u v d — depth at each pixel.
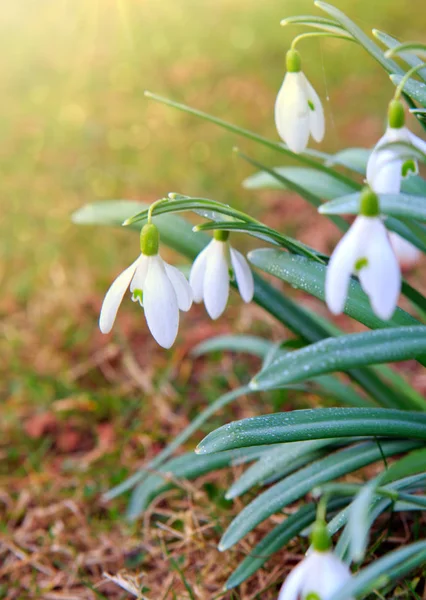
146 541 0.41
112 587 0.39
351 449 0.34
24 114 0.94
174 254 0.65
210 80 0.97
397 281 0.24
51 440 0.49
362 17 1.03
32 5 1.29
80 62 1.07
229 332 0.56
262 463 0.35
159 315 0.29
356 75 0.91
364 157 0.43
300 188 0.37
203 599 0.37
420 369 0.51
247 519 0.33
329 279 0.25
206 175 0.76
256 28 1.09
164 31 1.14
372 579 0.24
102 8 1.23
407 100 0.34
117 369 0.54
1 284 0.64
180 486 0.40
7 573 0.41
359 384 0.40
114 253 0.66
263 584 0.37
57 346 0.57
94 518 0.43
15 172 0.81
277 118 0.32
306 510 0.35
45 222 0.72
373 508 0.31
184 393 0.51
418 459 0.25
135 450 0.47
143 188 0.75
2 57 1.12
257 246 0.64
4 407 0.51
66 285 0.63
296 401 0.48
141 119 0.90
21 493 0.45
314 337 0.37
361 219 0.25
